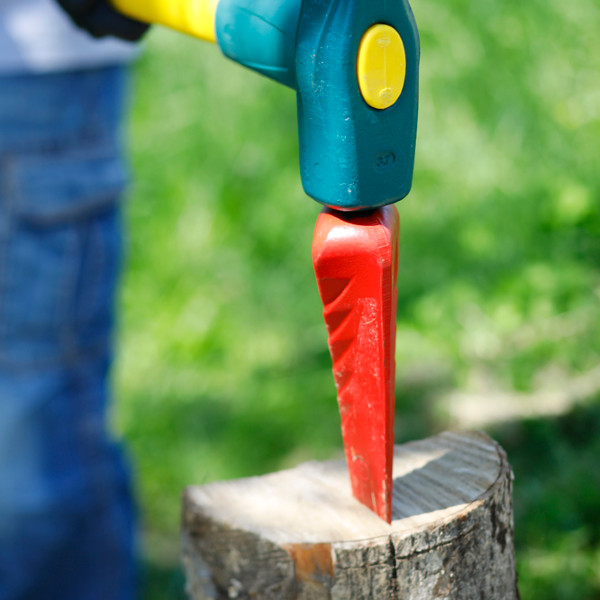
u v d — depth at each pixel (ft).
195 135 19.40
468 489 6.07
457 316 14.98
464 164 17.83
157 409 14.30
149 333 15.71
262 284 16.47
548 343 14.14
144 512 12.57
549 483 11.71
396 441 12.89
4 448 9.01
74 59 8.70
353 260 5.47
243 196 18.08
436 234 16.53
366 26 5.06
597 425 12.64
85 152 9.00
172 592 11.23
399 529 5.72
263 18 5.43
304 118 5.37
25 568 9.18
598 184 17.21
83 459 9.32
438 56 19.98
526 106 18.94
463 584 5.88
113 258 9.43
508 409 13.20
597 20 20.90
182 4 5.96
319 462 6.82
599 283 15.38
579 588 10.25
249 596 5.94
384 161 5.34
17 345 8.91
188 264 16.96
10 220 8.68
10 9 8.46
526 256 15.87
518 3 21.24
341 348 5.79
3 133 8.59
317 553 5.69
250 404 14.17
